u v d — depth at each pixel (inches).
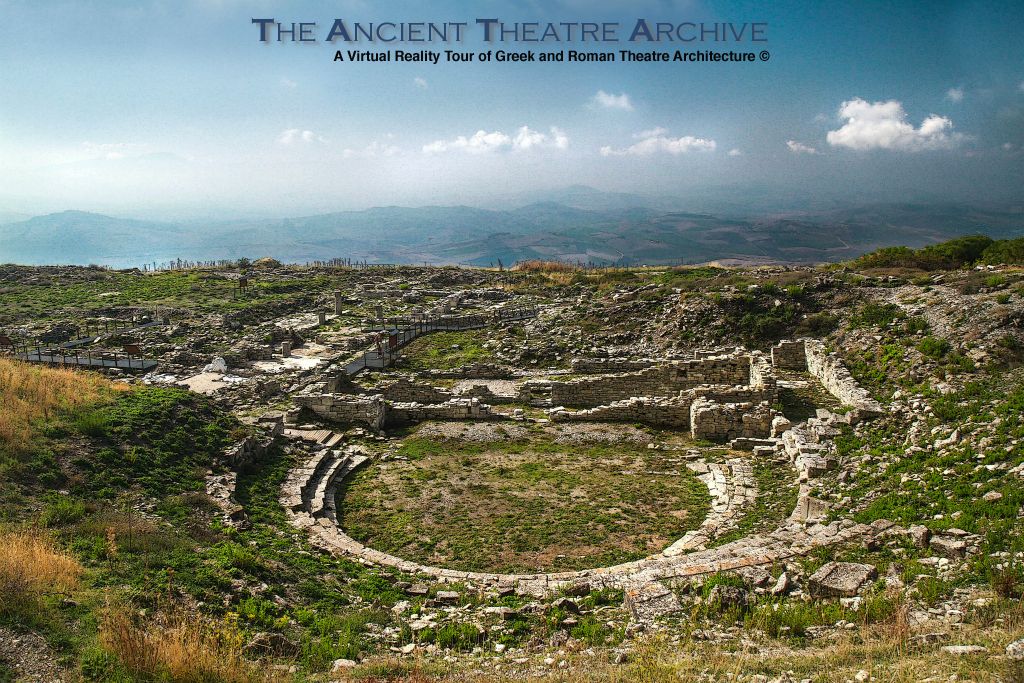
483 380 1959.9
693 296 2329.0
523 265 5339.6
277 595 701.3
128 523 763.4
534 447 1347.2
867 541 737.0
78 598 577.6
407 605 715.4
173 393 1206.9
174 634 528.4
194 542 780.6
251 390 1672.0
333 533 937.5
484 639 626.2
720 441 1344.7
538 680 512.4
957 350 1347.2
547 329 2468.0
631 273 4224.9
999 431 901.2
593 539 933.8
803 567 719.1
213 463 1055.0
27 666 476.4
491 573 838.5
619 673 513.7
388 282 4323.3
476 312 3142.2
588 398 1651.1
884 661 474.9
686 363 1620.3
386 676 538.0
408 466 1247.5
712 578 710.5
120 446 979.3
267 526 914.7
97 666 483.8
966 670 423.8
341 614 685.9
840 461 1050.1
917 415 1123.9
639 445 1343.5
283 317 3144.7
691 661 521.7
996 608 535.5
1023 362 1194.0
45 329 2481.5
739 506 1005.8
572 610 681.0
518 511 1036.5
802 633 574.9
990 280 1628.9
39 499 792.3
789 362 1839.3
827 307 2026.3
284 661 570.6
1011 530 661.9
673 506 1042.1
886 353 1535.4
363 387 1764.3
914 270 2301.9
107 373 1925.4
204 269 4510.3
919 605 576.7
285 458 1203.2
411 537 949.8
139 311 2930.6
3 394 1011.3
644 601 669.3
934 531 708.0
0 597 538.9
